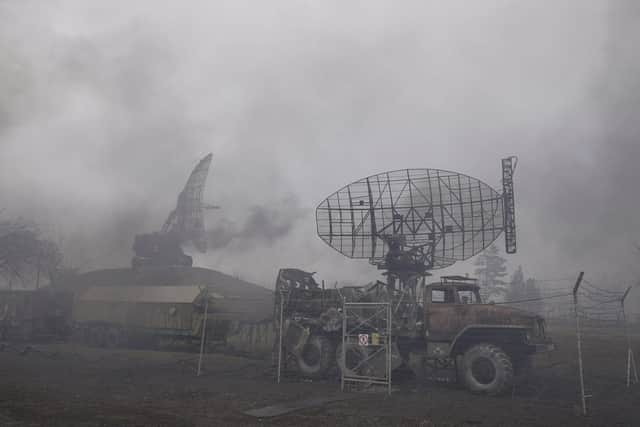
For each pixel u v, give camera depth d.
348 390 14.48
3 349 25.17
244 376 17.38
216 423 9.82
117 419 9.88
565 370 19.08
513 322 14.66
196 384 15.15
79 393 13.02
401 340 16.39
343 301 15.96
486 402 12.65
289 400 12.62
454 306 15.66
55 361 20.88
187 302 27.92
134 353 25.25
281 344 16.73
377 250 20.08
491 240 18.94
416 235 19.77
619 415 11.02
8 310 32.97
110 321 30.55
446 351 15.41
